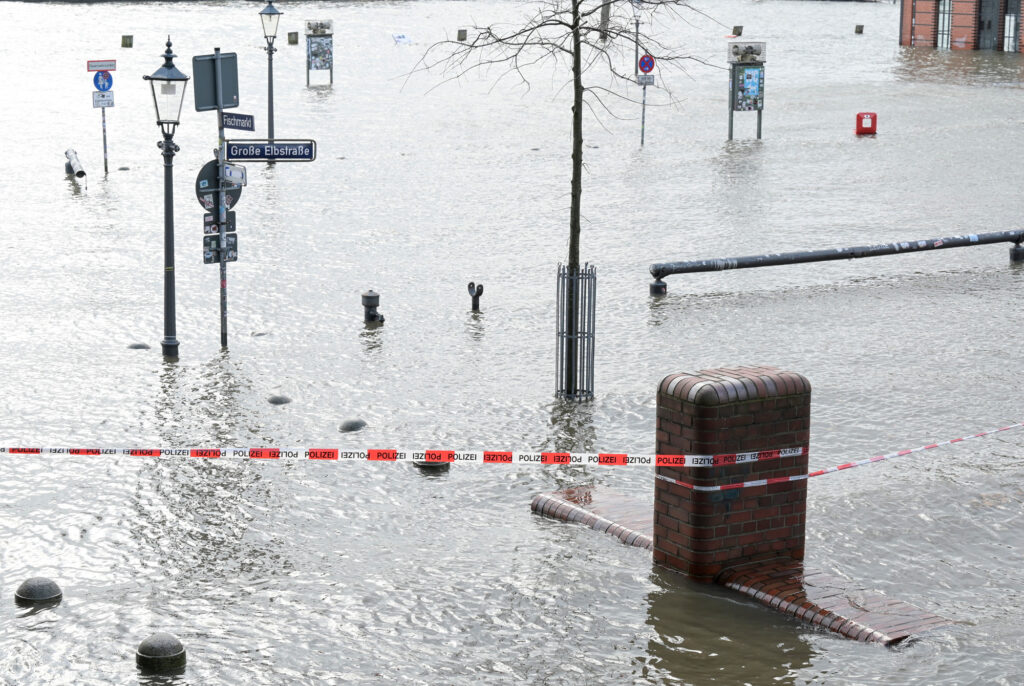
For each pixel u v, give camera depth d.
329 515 12.60
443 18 76.19
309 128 41.97
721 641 9.71
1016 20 63.56
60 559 11.42
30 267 24.30
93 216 28.97
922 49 66.00
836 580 10.71
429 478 13.77
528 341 19.62
